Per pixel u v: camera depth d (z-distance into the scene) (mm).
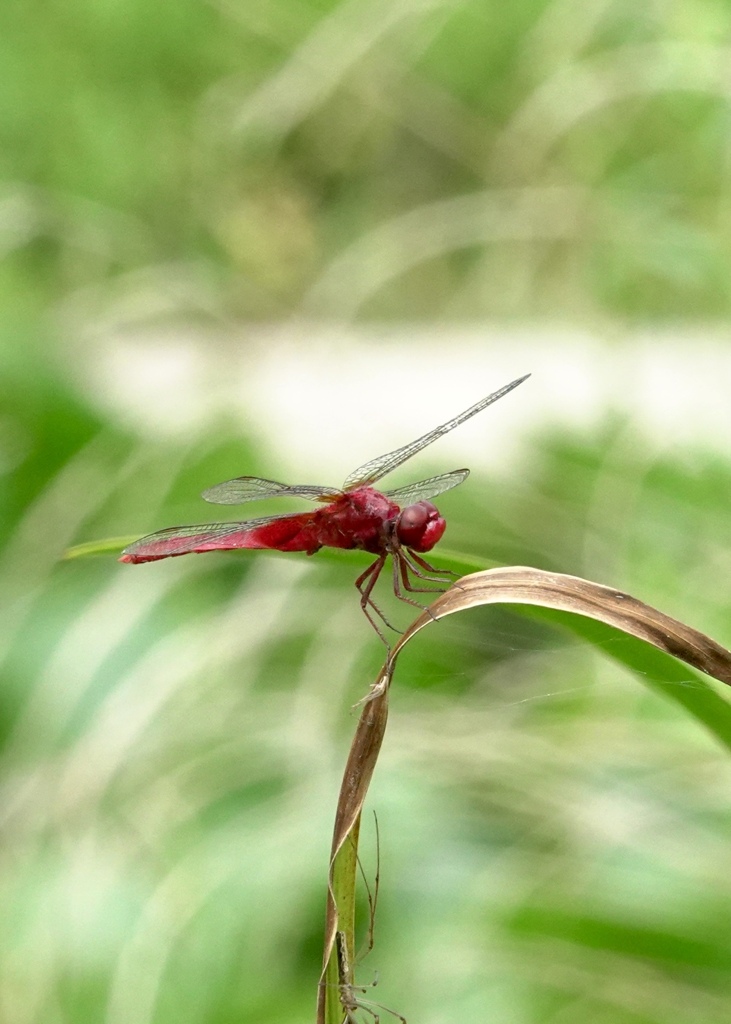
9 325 1026
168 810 690
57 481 834
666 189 1059
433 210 1104
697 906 636
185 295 1154
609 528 830
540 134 1087
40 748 713
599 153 1072
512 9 1289
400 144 1388
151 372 1114
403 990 637
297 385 1097
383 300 1253
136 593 742
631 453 889
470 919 646
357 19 1242
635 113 1065
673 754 680
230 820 687
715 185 1042
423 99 1313
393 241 1119
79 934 668
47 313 1113
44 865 684
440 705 711
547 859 654
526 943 637
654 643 534
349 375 1129
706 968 628
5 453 856
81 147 1666
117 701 718
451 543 825
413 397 1133
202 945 662
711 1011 621
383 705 532
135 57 1706
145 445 871
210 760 701
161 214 1559
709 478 865
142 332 1175
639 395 941
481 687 723
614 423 933
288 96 1349
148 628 734
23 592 768
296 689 724
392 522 583
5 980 664
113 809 695
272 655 735
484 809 669
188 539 584
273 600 740
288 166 1484
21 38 1781
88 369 986
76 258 1192
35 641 737
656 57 1041
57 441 860
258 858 674
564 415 963
